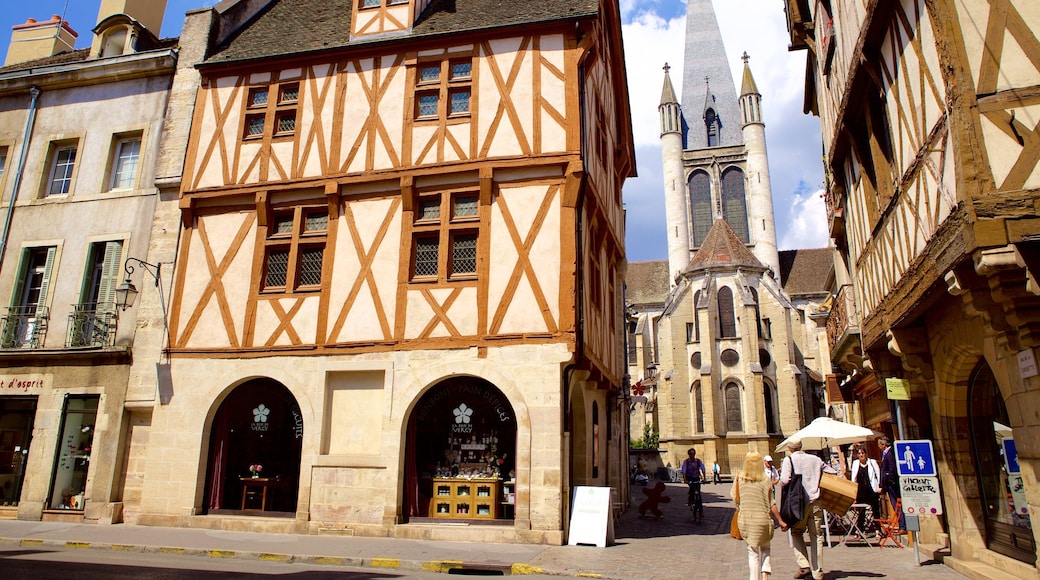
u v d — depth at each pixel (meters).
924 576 7.58
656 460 33.50
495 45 11.70
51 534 10.05
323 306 11.32
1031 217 5.14
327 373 11.09
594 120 12.77
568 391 10.45
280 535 10.29
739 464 36.75
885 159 8.60
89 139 13.88
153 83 13.80
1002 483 7.48
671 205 57.72
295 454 11.22
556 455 9.90
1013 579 6.66
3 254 13.48
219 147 12.59
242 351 11.50
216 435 11.53
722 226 42.47
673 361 40.12
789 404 37.53
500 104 11.38
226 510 11.15
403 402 10.59
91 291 13.03
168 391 11.64
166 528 10.85
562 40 11.46
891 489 10.58
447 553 8.80
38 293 13.32
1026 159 5.22
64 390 12.28
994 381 7.50
